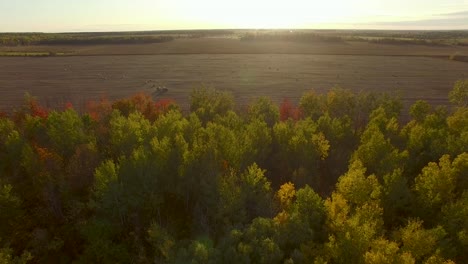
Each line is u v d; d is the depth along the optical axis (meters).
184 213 42.66
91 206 39.50
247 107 77.12
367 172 48.91
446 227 36.44
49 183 42.12
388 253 30.41
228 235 32.91
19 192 44.97
